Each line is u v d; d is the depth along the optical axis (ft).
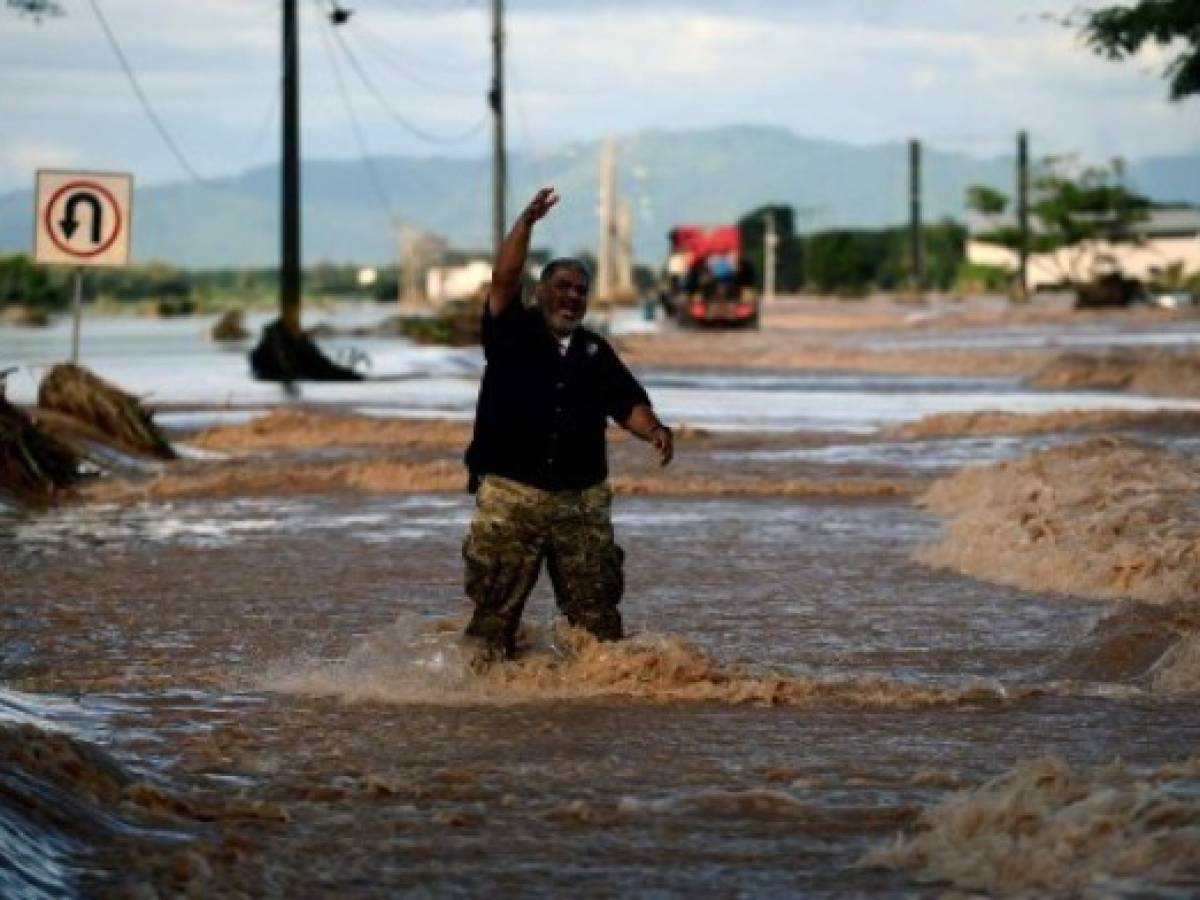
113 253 189.26
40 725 68.23
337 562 114.62
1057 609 93.91
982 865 48.11
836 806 55.98
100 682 76.95
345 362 383.65
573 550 77.46
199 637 88.53
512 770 61.57
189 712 70.95
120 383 322.75
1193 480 115.55
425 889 48.78
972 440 194.70
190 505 149.18
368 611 95.76
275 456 185.98
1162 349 368.27
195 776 61.16
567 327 77.10
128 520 139.23
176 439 207.31
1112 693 73.41
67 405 185.37
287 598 100.32
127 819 54.34
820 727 67.87
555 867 50.55
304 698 73.51
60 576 109.60
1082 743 64.85
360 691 74.02
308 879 49.60
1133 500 109.91
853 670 79.30
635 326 647.56
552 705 71.77
